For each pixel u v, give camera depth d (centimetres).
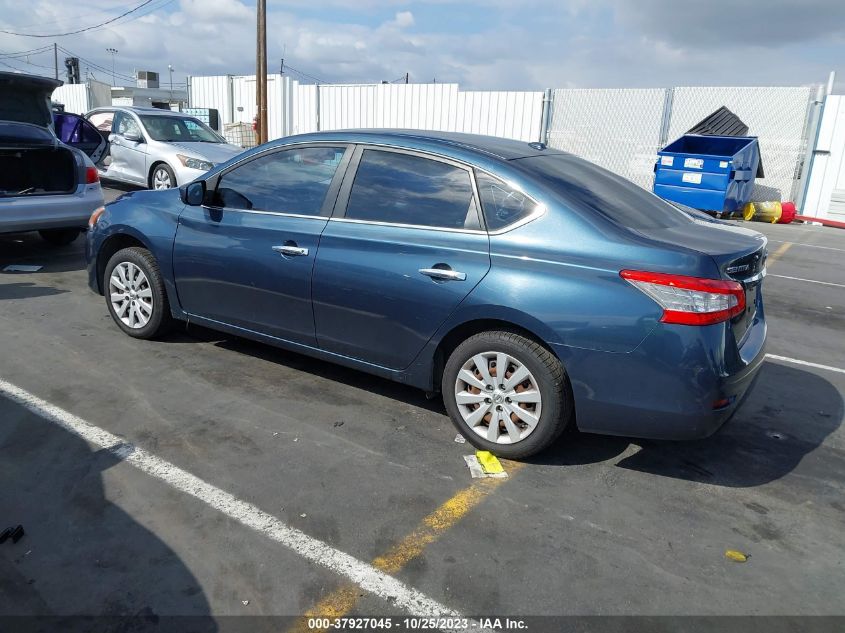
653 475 366
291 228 424
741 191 1408
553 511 327
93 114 1323
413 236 380
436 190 384
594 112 1694
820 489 361
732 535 316
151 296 504
